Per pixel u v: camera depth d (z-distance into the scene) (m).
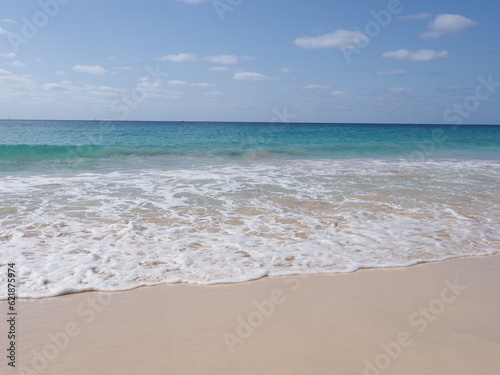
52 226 6.63
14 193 8.98
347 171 13.75
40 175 11.78
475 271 5.37
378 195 9.73
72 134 33.03
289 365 3.11
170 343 3.44
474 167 15.64
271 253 5.75
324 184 11.01
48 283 4.56
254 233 6.63
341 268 5.30
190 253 5.65
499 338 3.61
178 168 13.94
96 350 3.31
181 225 6.94
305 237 6.50
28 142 23.91
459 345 3.45
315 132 40.84
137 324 3.77
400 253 5.93
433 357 3.25
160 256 5.50
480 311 4.17
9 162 14.63
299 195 9.52
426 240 6.55
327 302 4.30
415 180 12.05
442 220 7.75
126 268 5.07
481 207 8.85
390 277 5.06
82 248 5.69
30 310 3.99
